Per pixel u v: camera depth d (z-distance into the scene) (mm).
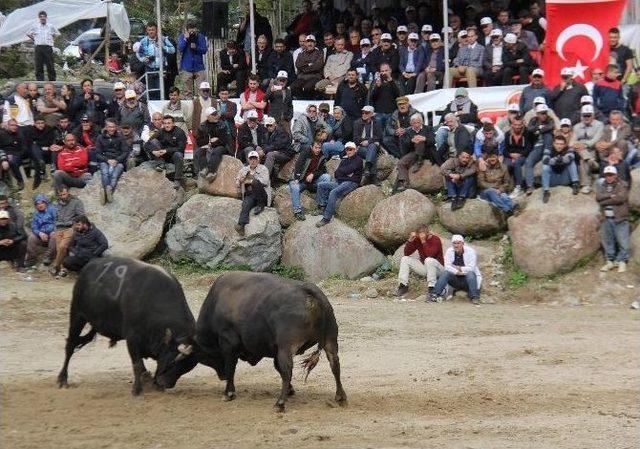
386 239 31219
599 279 28328
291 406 16609
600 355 20984
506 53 33375
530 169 30188
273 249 31906
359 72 34938
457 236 28375
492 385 18500
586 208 29172
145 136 34062
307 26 40688
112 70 49219
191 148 34656
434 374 19469
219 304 16547
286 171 33375
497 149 30578
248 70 38000
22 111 34906
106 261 17594
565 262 28750
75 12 47156
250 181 31969
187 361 17156
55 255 31578
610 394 17828
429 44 34844
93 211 32531
